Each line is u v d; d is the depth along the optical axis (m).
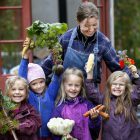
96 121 7.57
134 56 17.92
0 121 7.31
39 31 7.55
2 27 18.69
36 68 7.78
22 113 7.52
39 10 10.67
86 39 7.68
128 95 7.85
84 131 7.62
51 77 7.93
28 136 7.44
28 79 7.75
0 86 10.60
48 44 7.57
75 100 7.71
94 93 7.68
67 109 7.66
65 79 7.69
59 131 7.48
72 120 7.54
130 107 7.84
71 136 7.55
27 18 10.63
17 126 7.32
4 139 7.46
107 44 7.76
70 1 10.61
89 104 7.74
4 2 17.73
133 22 19.33
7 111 7.41
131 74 7.92
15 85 7.52
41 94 7.78
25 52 7.69
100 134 7.96
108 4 10.78
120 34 18.64
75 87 7.68
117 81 7.80
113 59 7.82
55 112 7.68
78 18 7.52
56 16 10.64
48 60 7.87
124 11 19.12
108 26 10.79
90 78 7.61
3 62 16.17
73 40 7.71
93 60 7.55
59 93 7.75
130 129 7.78
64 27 7.56
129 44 19.09
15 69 11.20
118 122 7.76
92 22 7.45
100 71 7.87
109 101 7.84
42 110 7.68
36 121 7.50
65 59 7.74
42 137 7.70
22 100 7.57
